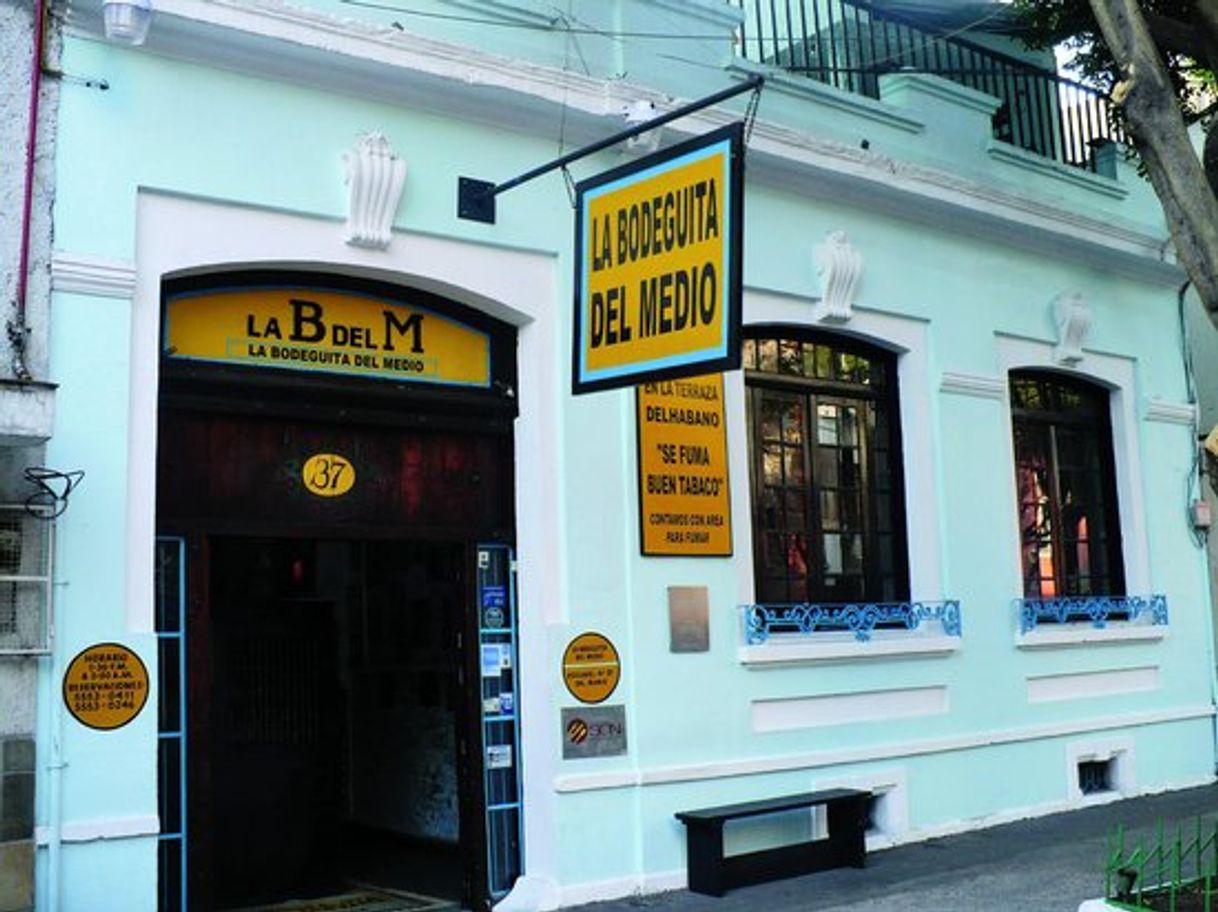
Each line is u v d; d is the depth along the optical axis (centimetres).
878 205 1090
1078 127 1376
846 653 1002
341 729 1115
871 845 1005
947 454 1124
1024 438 1253
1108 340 1305
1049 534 1252
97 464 695
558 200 900
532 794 857
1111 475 1319
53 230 694
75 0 706
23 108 691
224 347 778
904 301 1109
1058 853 970
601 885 851
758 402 1030
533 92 866
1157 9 980
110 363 705
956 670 1094
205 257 750
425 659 1016
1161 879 770
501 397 887
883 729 1032
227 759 939
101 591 689
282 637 997
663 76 964
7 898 641
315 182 790
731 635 944
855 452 1094
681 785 899
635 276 736
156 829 689
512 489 893
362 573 1102
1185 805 1180
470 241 852
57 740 665
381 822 1084
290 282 807
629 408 915
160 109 737
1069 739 1176
